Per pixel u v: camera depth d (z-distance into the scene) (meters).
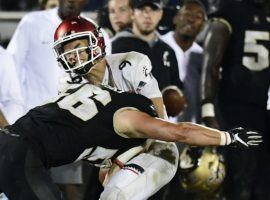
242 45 19.91
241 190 19.75
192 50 21.56
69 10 18.84
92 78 14.69
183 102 18.75
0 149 13.71
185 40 21.39
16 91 18.02
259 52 19.94
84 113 13.96
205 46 19.98
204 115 19.70
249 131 14.14
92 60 14.45
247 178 19.73
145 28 19.47
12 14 27.67
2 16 27.44
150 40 19.61
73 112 13.97
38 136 13.77
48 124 13.88
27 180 13.45
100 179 15.53
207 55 19.88
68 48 14.37
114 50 18.86
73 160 14.03
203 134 13.88
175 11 23.50
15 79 18.02
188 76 21.31
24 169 13.49
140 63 14.98
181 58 21.38
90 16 26.69
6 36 27.06
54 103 14.21
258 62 19.95
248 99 19.92
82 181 18.75
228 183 19.83
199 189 19.30
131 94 14.28
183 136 13.81
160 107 15.16
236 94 19.97
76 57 14.37
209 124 19.58
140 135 14.01
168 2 24.27
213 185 19.23
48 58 18.88
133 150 14.59
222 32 19.86
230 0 20.11
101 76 14.71
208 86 19.77
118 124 13.91
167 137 13.84
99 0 28.25
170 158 14.96
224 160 19.52
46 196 13.48
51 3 22.09
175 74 19.86
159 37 19.98
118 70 14.96
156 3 19.48
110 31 22.33
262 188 19.97
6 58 17.97
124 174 14.41
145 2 19.42
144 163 14.59
